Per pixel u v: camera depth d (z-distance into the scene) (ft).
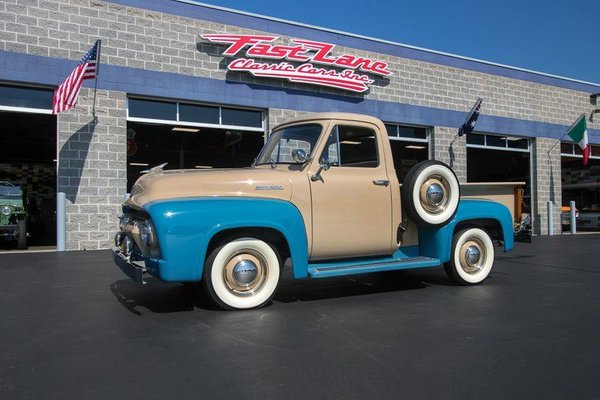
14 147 66.39
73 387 10.09
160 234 15.25
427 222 19.56
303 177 17.67
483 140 60.03
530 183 63.98
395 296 19.33
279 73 44.04
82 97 37.17
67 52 36.70
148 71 39.42
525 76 62.54
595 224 71.92
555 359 11.94
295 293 19.85
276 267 17.12
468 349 12.66
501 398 9.66
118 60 38.40
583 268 27.68
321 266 18.08
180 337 13.60
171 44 40.37
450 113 55.67
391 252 19.76
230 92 42.70
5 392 9.84
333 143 18.48
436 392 9.91
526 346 12.94
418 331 14.28
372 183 18.95
